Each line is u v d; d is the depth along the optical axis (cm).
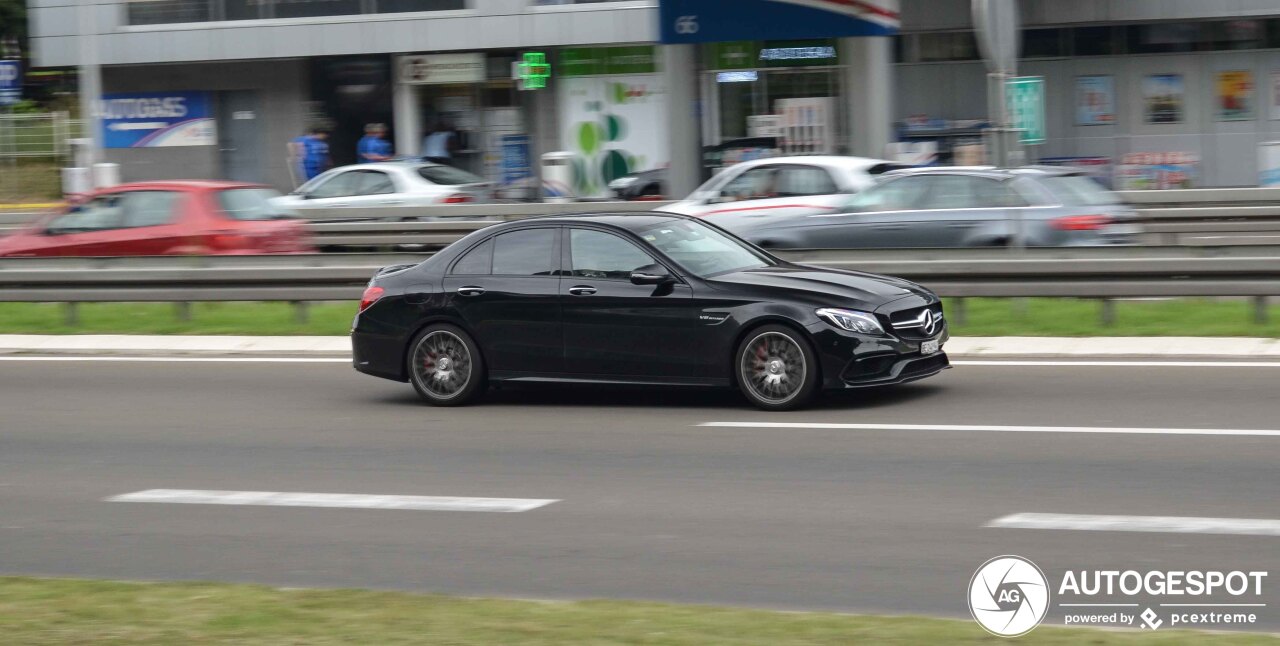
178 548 1716
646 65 7369
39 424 2652
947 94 7356
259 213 4291
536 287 2595
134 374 3225
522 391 2819
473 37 7462
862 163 4250
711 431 2316
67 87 9825
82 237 4175
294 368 3228
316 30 7612
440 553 1648
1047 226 3631
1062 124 7306
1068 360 2914
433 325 2678
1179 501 1755
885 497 1841
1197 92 7125
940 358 2542
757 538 1666
